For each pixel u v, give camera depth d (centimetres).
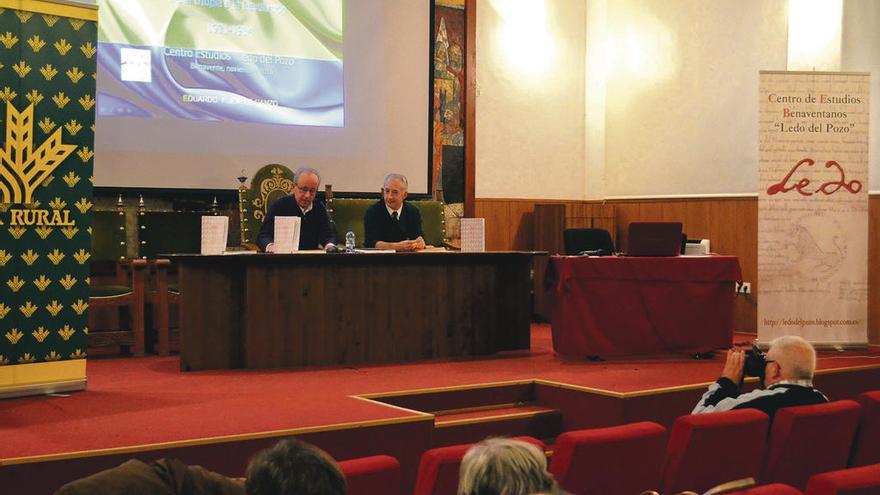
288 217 630
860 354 719
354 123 880
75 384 520
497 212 964
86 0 770
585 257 652
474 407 557
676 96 950
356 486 258
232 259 607
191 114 813
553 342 669
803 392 411
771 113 721
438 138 927
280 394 518
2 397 496
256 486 184
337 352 644
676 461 336
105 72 784
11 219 497
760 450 354
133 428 421
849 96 723
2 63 493
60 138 510
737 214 902
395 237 736
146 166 798
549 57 998
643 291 662
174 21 807
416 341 669
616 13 999
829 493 261
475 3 945
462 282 684
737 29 902
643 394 538
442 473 280
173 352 705
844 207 727
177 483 225
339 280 643
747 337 852
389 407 478
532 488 187
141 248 750
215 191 819
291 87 852
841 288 730
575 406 555
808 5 844
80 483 212
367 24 885
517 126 977
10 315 498
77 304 518
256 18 837
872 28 809
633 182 989
